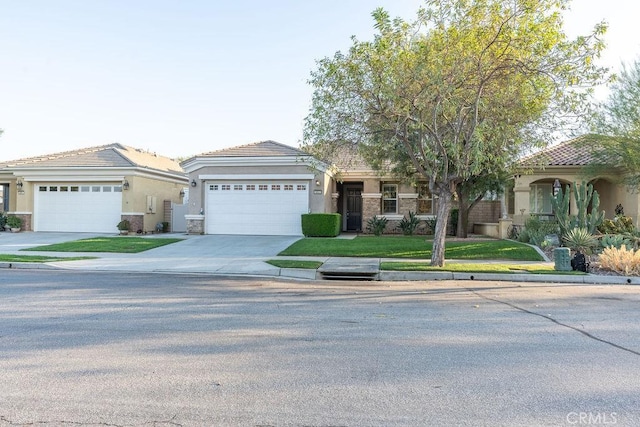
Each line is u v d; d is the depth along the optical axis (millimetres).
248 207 23672
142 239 21438
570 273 13023
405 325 7258
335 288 11188
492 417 3918
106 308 8359
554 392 4477
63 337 6348
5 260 14977
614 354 5754
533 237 18703
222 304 8867
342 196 28438
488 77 12133
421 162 17453
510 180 21484
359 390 4508
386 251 17375
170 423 3764
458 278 13023
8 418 3822
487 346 6090
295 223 23359
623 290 11172
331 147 14664
